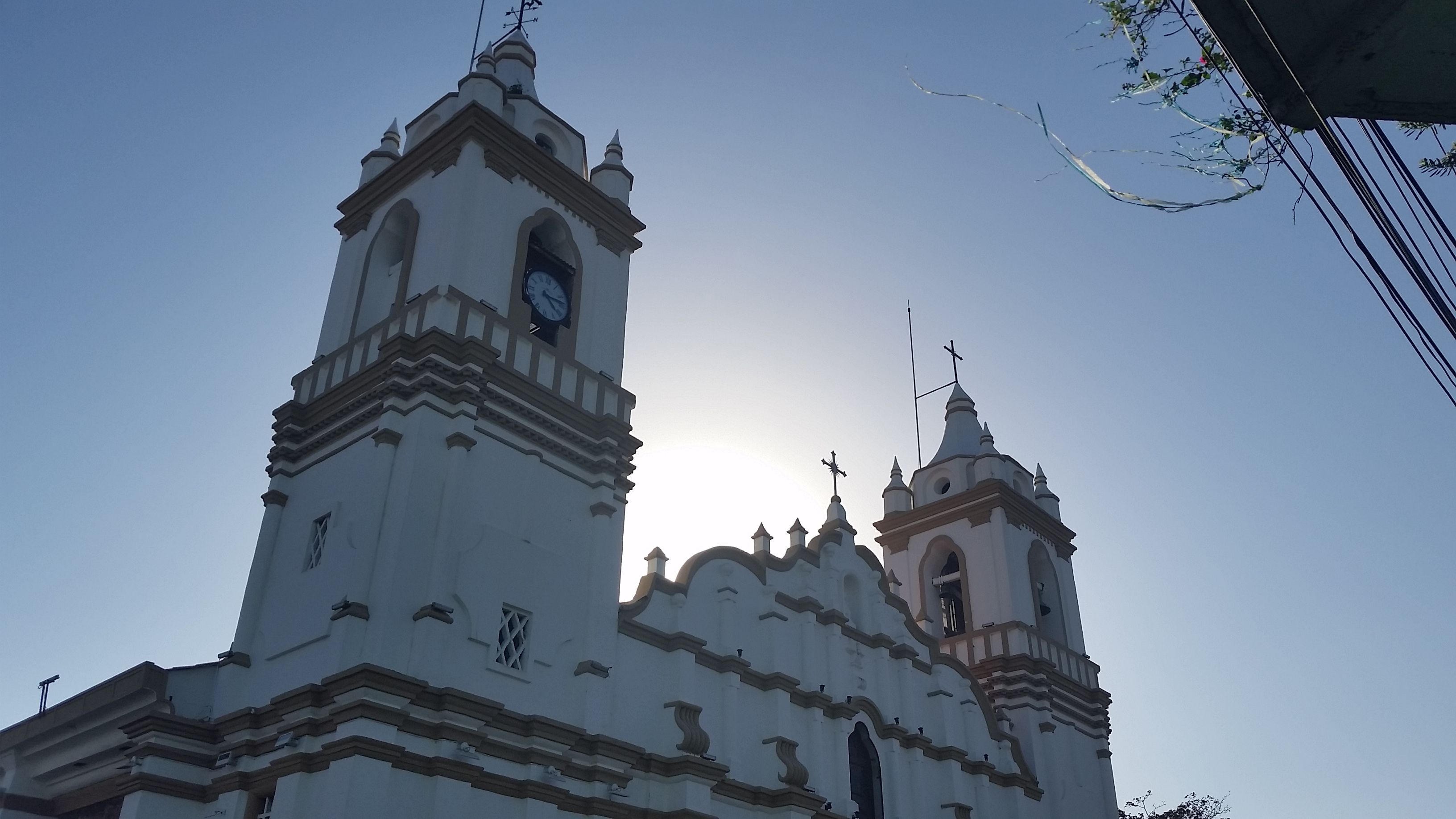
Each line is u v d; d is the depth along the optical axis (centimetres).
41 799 2633
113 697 2262
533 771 2189
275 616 2322
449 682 2128
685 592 2723
